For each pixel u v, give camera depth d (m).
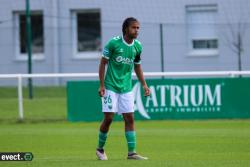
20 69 98.50
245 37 88.12
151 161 33.53
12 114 64.94
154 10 91.38
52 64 96.81
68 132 51.19
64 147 41.97
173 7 90.75
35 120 60.88
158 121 58.47
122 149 40.66
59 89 85.88
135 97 58.94
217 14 90.19
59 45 96.56
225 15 89.81
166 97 58.94
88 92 59.47
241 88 58.69
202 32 90.25
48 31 96.69
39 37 99.25
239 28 88.19
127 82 34.19
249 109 58.69
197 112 58.88
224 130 50.88
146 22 91.62
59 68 96.81
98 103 59.44
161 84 58.88
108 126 34.47
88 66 96.31
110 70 34.00
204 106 58.84
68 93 59.69
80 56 96.56
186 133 49.12
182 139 45.34
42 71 97.44
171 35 90.25
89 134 49.56
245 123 56.03
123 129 53.12
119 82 33.97
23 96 80.06
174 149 40.09
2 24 98.50
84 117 59.56
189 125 55.09
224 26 89.31
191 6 90.56
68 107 59.78
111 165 32.03
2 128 55.34
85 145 42.97
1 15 98.31
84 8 95.19
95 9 95.56
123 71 34.09
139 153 38.12
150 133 49.50
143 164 32.28
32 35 99.12
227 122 57.03
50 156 37.31
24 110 66.88
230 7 89.56
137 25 33.53
